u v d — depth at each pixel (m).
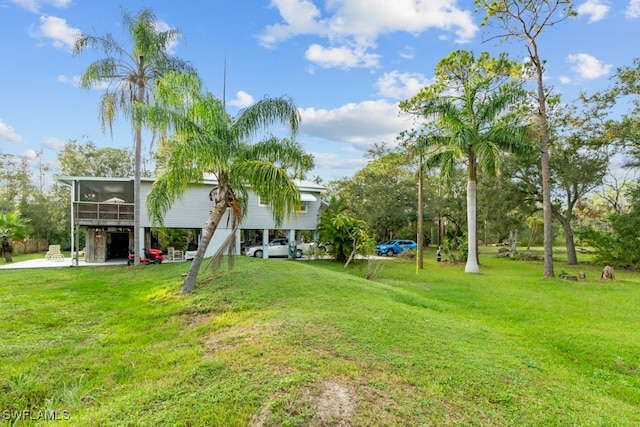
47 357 5.09
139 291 10.05
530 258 25.09
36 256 24.08
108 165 37.38
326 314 6.08
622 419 3.39
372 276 13.87
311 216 21.92
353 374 3.64
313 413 2.85
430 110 16.66
